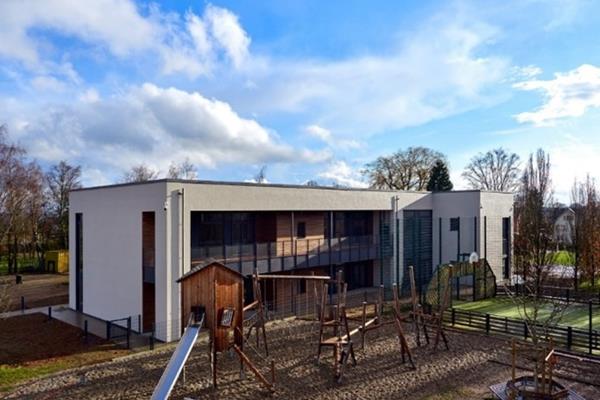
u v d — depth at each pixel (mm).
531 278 26672
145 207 19578
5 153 36469
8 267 40688
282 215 25312
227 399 12273
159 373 14180
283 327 19953
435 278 23688
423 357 15734
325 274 27281
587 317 21516
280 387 13086
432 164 52500
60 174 45531
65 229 45438
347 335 15281
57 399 12188
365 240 29375
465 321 20250
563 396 10859
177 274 18641
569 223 37062
